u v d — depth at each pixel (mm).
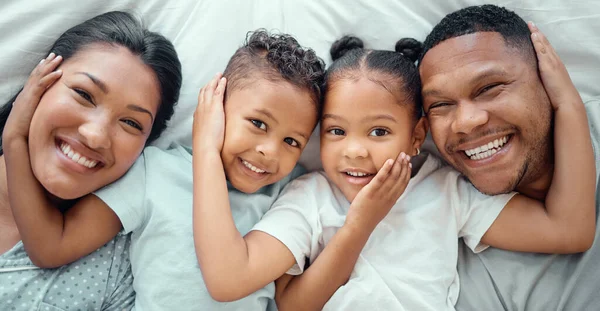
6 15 996
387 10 1061
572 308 957
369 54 943
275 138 904
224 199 887
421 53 1000
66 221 931
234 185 955
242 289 870
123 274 973
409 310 925
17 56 1001
